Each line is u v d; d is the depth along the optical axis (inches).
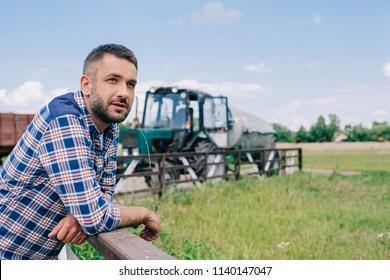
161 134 407.2
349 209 335.9
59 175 62.7
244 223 268.4
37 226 67.6
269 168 583.5
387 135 1712.6
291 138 1742.1
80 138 63.6
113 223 65.7
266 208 327.6
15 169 65.2
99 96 65.1
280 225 275.1
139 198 333.7
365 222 296.0
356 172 686.5
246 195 375.2
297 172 631.2
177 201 318.0
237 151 463.5
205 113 465.4
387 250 225.3
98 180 76.1
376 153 1064.2
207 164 406.6
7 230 66.9
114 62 64.9
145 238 76.5
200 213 289.1
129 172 319.9
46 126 63.4
